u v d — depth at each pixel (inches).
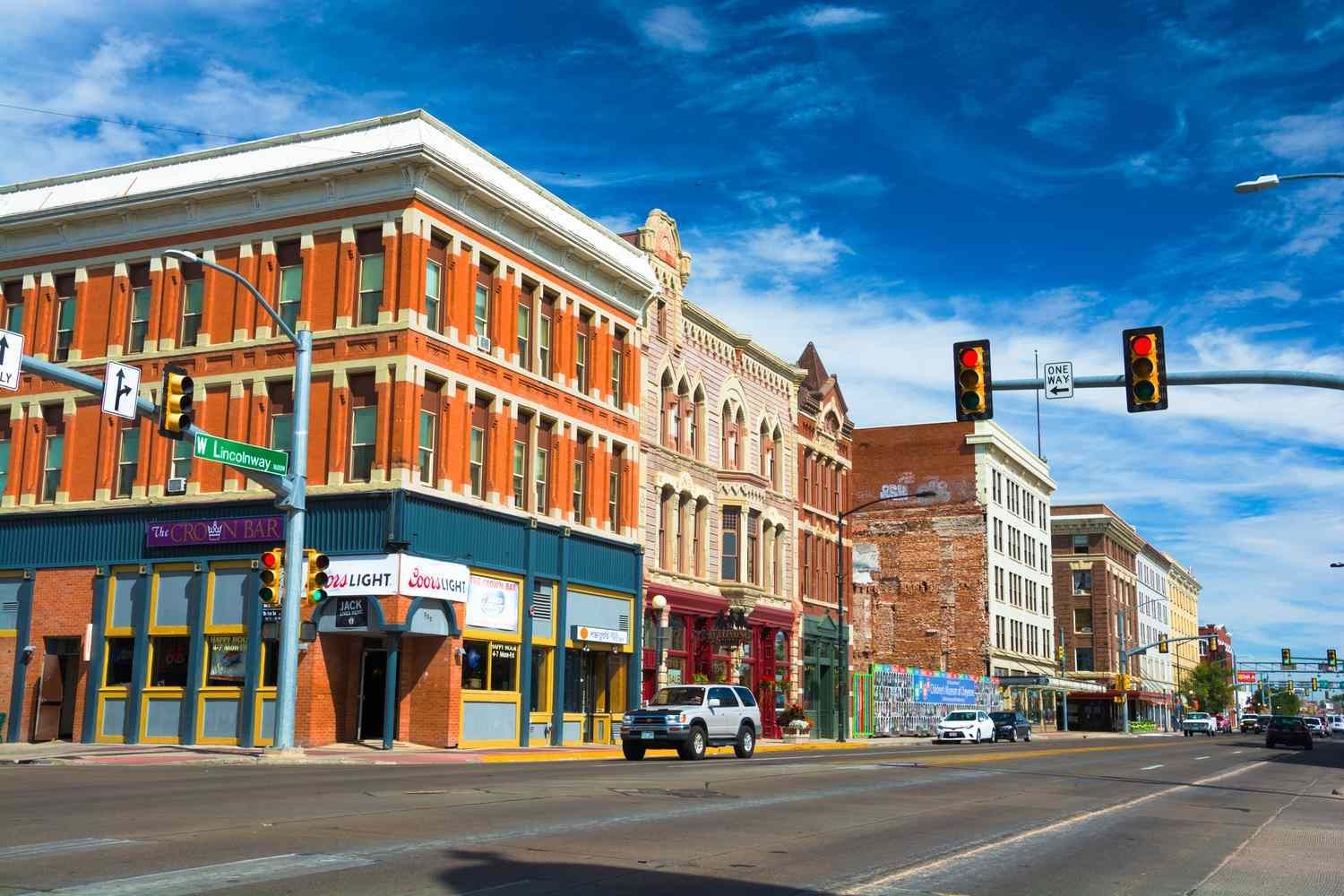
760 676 2044.8
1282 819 749.9
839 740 2074.3
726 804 689.6
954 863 489.7
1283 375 812.6
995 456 3316.9
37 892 353.7
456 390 1379.2
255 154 1440.7
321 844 465.4
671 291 1846.7
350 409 1334.9
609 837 524.4
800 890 409.7
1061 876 468.8
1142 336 812.0
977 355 828.0
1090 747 2026.3
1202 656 6688.0
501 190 1437.0
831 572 2364.7
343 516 1299.2
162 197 1432.1
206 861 417.1
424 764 1059.9
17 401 1503.4
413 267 1330.0
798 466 2244.1
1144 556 5137.8
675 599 1788.9
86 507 1428.4
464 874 409.7
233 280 1413.6
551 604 1512.1
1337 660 3531.0
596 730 1601.9
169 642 1370.6
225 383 1387.8
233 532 1336.1
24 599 1449.3
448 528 1344.7
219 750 1195.9
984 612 3164.4
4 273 1533.0
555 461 1546.5
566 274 1592.0
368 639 1332.4
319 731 1270.9
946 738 2148.1
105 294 1482.5
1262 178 856.3
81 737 1380.4
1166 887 454.0
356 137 1393.9
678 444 1856.5
